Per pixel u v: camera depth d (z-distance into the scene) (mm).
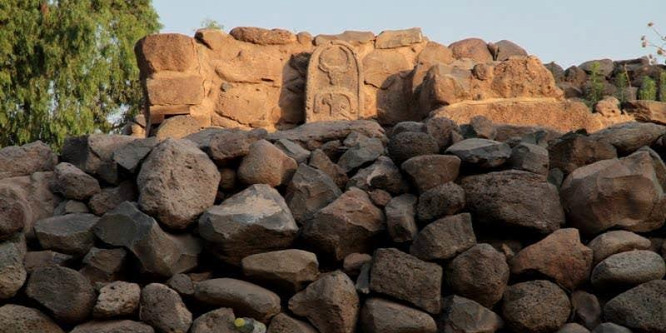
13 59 26234
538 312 7445
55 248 7789
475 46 14766
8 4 25750
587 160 8266
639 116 13297
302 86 14344
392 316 7375
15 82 26344
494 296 7508
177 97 13258
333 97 14094
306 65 14375
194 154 7934
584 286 7766
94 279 7516
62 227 7859
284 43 14430
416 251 7641
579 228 7984
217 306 7430
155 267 7500
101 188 8359
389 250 7562
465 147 8109
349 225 7746
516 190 7801
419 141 8156
